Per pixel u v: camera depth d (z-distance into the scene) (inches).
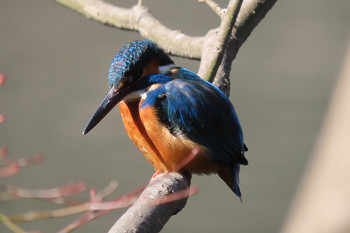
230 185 151.9
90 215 148.9
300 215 161.3
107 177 234.7
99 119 150.9
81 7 155.9
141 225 146.3
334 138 161.2
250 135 257.4
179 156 151.0
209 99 151.1
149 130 151.0
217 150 151.2
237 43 152.9
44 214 149.7
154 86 151.2
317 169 161.5
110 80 151.2
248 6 153.0
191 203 229.9
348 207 159.3
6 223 149.5
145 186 148.5
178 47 153.6
